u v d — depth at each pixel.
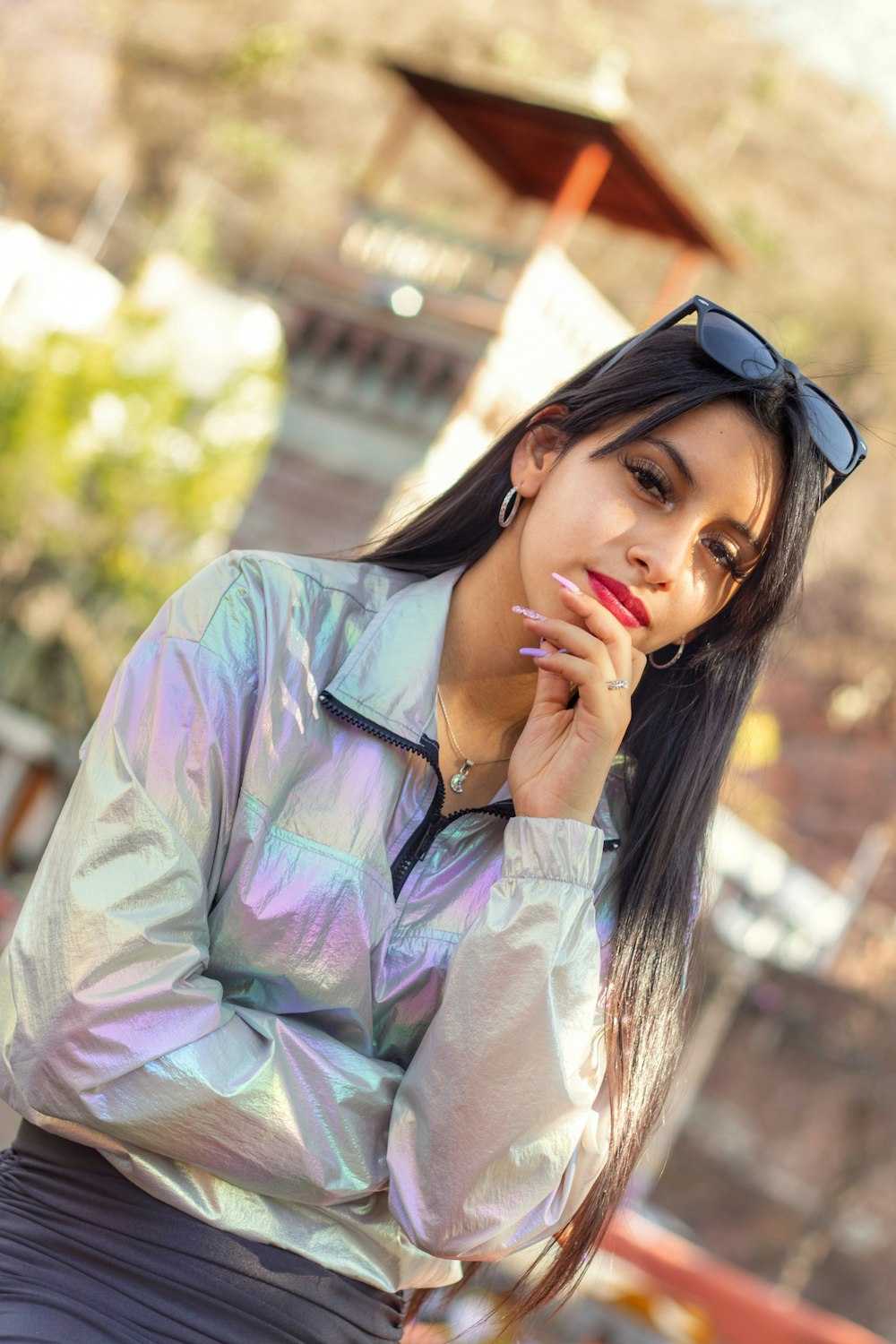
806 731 31.86
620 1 40.09
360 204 16.41
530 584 1.79
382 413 16.12
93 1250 1.63
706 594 1.79
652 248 31.31
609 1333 6.52
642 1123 1.87
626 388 1.79
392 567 1.92
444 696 1.85
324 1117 1.60
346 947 1.67
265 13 40.25
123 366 24.09
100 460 23.44
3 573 21.94
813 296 35.31
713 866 2.15
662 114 38.88
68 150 39.72
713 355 1.76
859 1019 26.78
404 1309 2.01
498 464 1.91
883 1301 26.45
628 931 1.89
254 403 25.23
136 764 1.63
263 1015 1.63
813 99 37.72
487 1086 1.59
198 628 1.69
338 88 40.69
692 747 1.95
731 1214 27.70
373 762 1.72
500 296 15.72
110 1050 1.54
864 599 29.36
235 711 1.67
